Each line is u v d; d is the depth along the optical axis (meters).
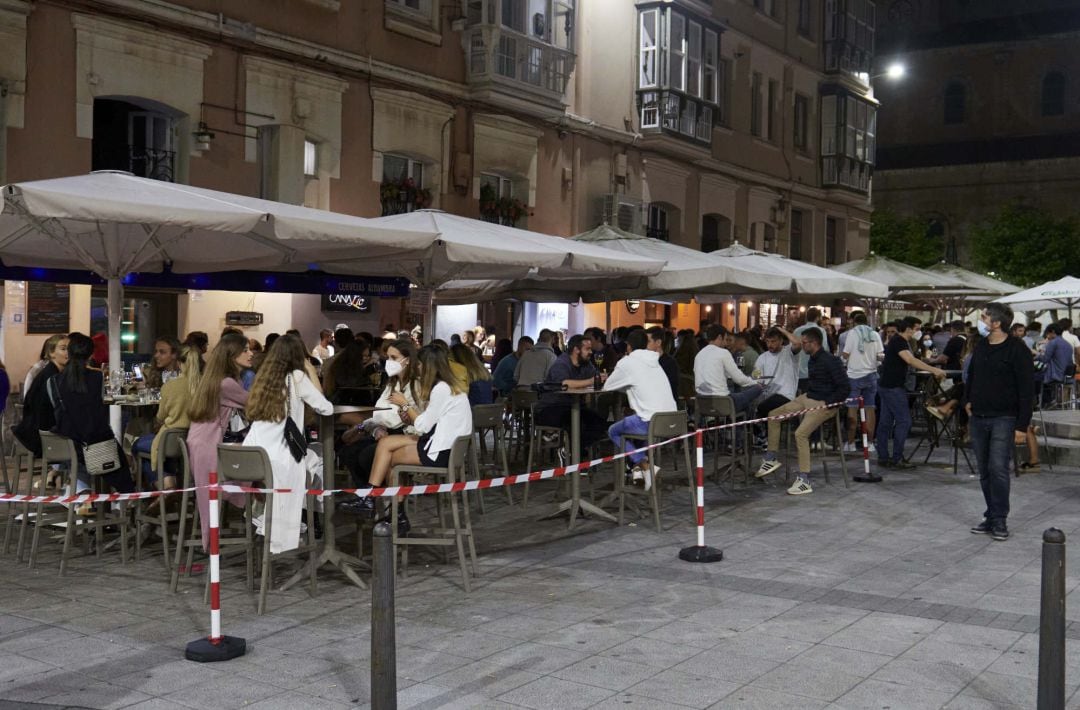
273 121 16.98
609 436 10.69
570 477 10.82
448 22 20.23
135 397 10.02
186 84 15.72
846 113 34.72
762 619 6.73
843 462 12.45
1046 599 4.47
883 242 47.09
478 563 8.41
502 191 22.08
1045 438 14.64
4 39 13.52
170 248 11.19
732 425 11.20
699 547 8.48
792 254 33.31
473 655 6.01
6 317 14.00
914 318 15.54
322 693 5.40
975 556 8.64
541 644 6.21
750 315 30.45
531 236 11.94
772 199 31.50
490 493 11.98
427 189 20.02
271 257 11.86
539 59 21.70
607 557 8.63
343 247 11.61
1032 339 23.00
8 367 14.05
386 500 8.27
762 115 31.00
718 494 11.83
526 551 8.88
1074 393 20.95
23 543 8.40
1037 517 10.41
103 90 14.68
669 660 5.91
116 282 10.12
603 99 24.38
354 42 18.33
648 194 25.88
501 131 21.41
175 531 9.02
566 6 22.91
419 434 8.34
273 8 16.95
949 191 59.12
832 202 35.19
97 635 6.39
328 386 12.04
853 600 7.23
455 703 5.25
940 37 61.38
